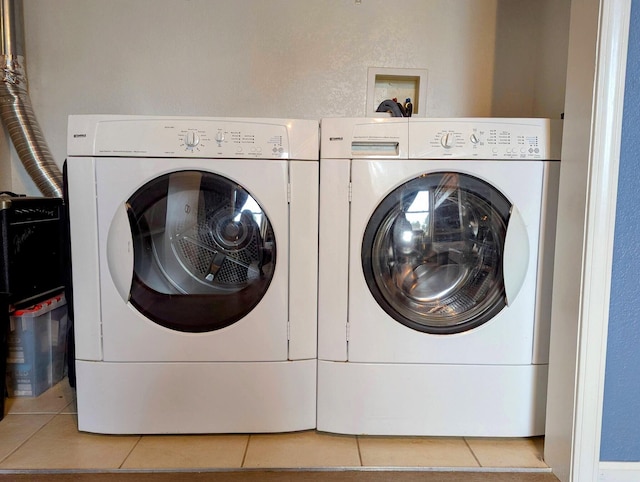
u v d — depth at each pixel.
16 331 1.51
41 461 1.16
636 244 1.07
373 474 1.13
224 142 1.19
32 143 1.68
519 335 1.24
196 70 1.80
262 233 1.22
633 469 1.13
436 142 1.18
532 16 1.82
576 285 1.07
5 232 1.37
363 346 1.24
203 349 1.24
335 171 1.20
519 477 1.13
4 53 1.62
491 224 1.22
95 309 1.22
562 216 1.13
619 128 1.02
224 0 1.77
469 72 1.83
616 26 0.99
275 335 1.25
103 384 1.25
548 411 1.19
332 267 1.22
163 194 1.20
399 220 1.22
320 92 1.83
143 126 1.18
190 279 1.24
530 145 1.18
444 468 1.16
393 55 1.82
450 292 1.25
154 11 1.77
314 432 1.31
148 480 1.10
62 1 1.74
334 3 1.80
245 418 1.27
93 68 1.78
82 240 1.20
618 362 1.11
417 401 1.25
